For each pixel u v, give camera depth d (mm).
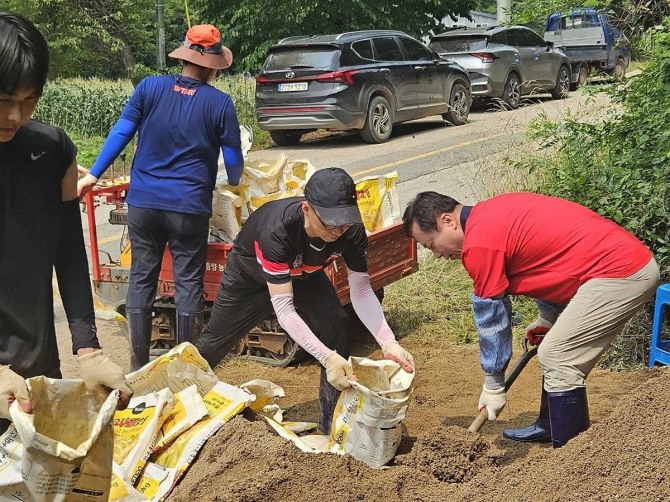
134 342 5016
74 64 29234
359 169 12039
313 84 14234
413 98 15422
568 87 19516
